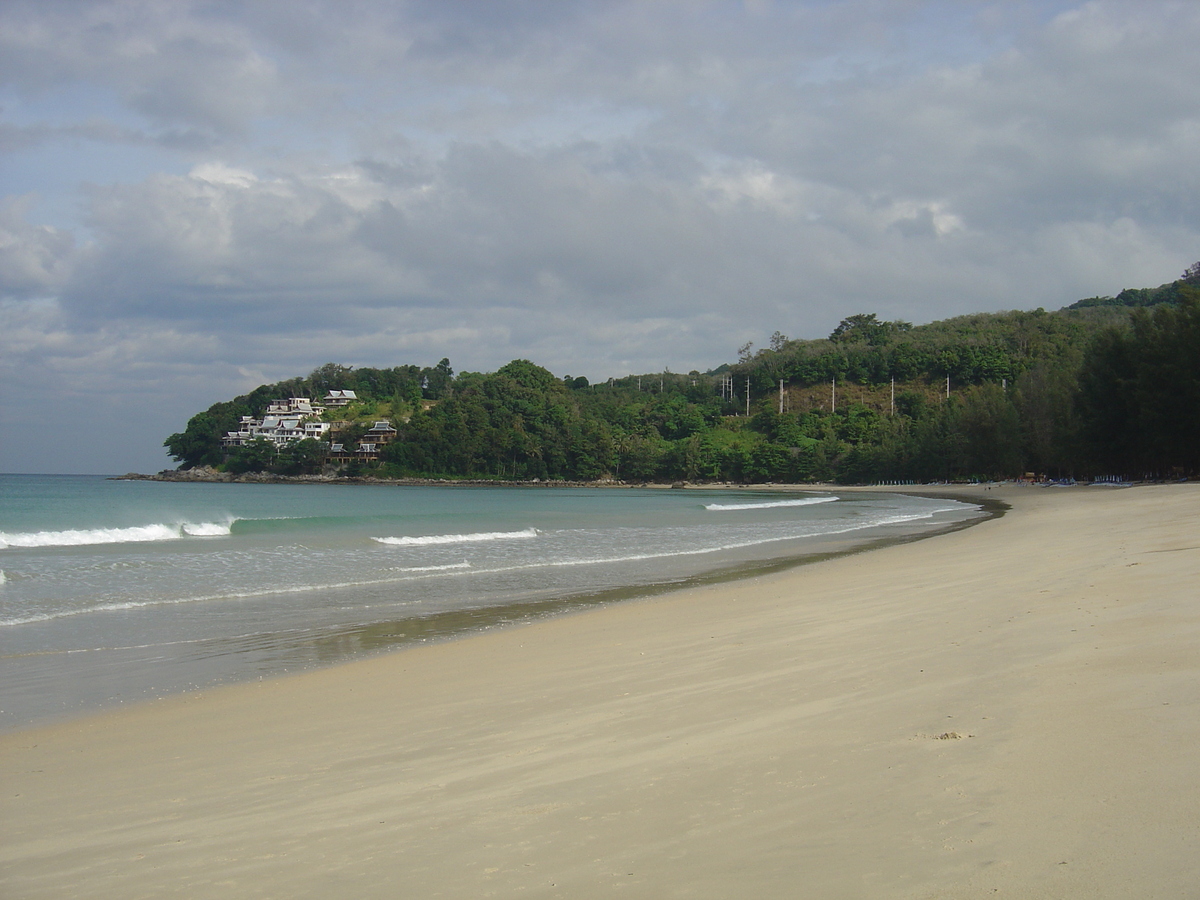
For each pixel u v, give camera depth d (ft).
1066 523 89.10
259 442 558.15
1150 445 199.72
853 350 643.45
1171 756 14.51
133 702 30.94
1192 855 11.03
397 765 20.70
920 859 12.09
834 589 49.93
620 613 47.98
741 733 20.08
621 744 20.40
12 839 17.20
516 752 20.76
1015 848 12.02
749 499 296.51
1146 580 35.70
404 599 56.49
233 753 23.40
